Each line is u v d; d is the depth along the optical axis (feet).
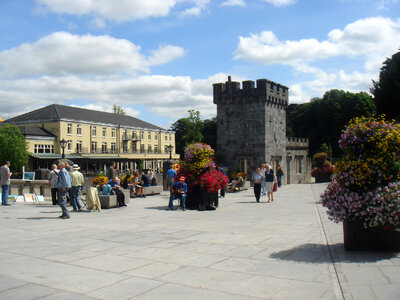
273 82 124.67
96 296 17.87
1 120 254.68
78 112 264.11
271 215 48.98
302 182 149.48
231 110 128.16
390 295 17.63
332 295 17.99
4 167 57.82
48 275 21.22
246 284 19.76
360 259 24.53
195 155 56.65
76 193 52.08
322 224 40.73
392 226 25.76
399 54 139.13
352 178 26.66
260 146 121.90
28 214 47.93
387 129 27.14
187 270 22.38
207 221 43.78
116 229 37.52
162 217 47.44
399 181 26.23
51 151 230.07
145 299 17.53
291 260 24.77
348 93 261.85
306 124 291.79
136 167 284.82
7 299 17.26
